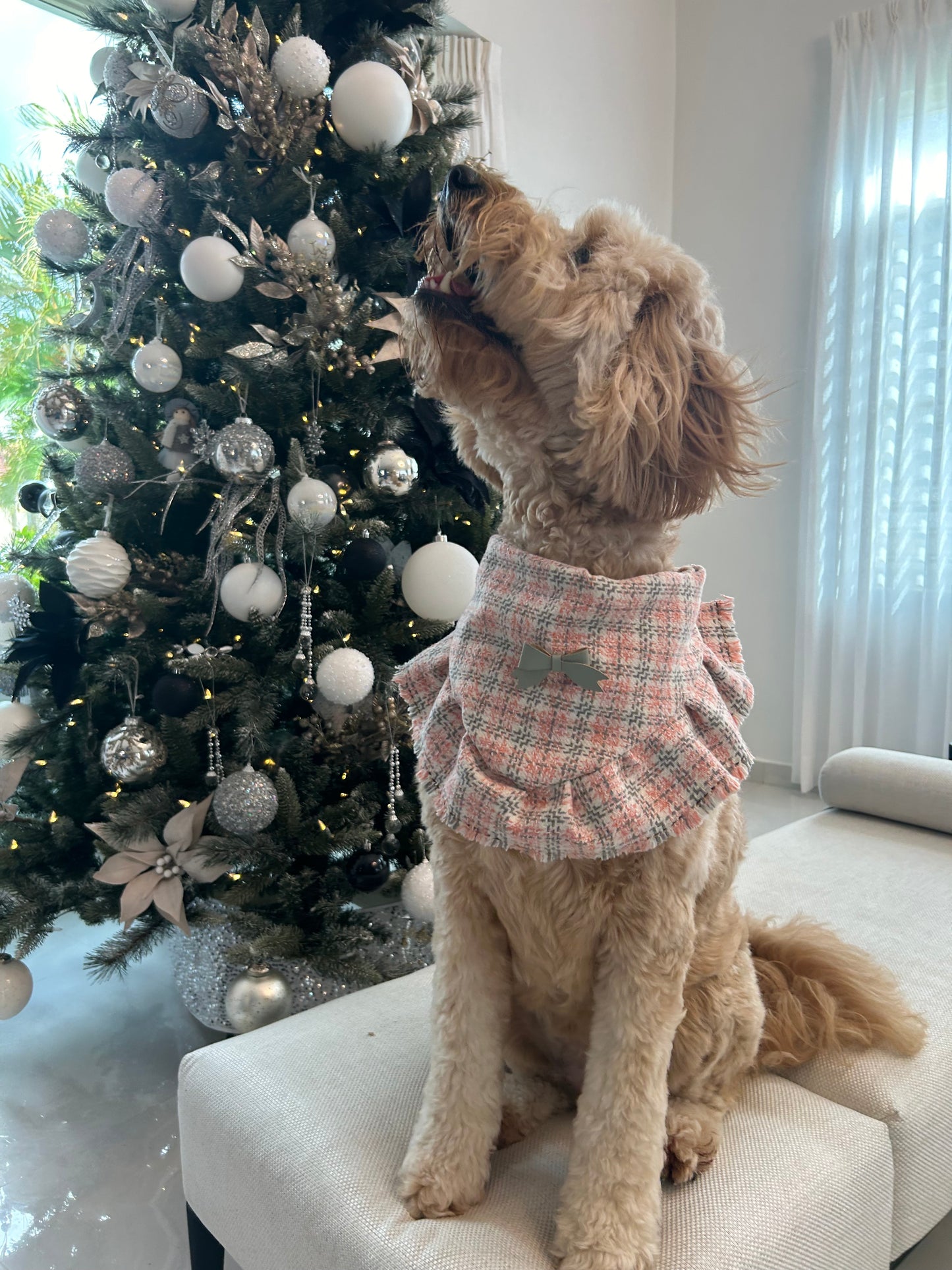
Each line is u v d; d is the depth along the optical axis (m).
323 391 1.97
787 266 4.13
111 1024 2.18
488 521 2.12
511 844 0.99
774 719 4.28
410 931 2.06
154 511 2.00
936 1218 1.30
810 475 3.96
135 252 1.95
